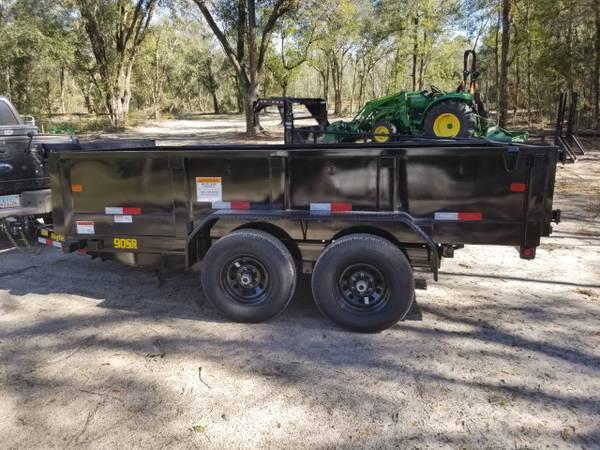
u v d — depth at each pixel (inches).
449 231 154.2
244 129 1309.1
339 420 114.8
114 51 1382.9
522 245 150.3
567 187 407.5
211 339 155.9
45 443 108.9
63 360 144.5
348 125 573.6
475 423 113.1
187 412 118.6
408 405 120.1
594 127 987.3
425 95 564.1
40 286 206.2
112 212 177.2
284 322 167.2
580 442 106.5
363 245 150.4
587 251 241.9
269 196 162.9
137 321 170.4
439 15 1380.4
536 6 941.8
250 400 122.9
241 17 1037.2
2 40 1124.5
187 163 167.2
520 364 138.2
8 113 296.0
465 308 176.6
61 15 1191.6
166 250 174.7
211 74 2876.5
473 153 147.4
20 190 257.4
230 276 164.2
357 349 147.9
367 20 1445.6
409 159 152.3
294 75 1882.4
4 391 129.2
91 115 1927.9
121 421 115.9
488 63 1620.3
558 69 1006.4
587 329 159.2
